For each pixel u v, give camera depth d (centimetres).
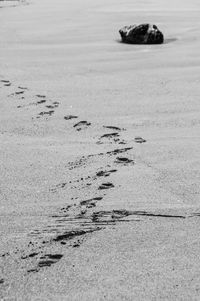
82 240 434
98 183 555
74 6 1853
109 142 674
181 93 852
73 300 353
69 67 1059
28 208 511
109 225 458
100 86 919
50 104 837
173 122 726
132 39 1247
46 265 399
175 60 1067
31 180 580
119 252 412
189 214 473
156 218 468
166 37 1302
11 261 407
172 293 355
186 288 360
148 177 559
